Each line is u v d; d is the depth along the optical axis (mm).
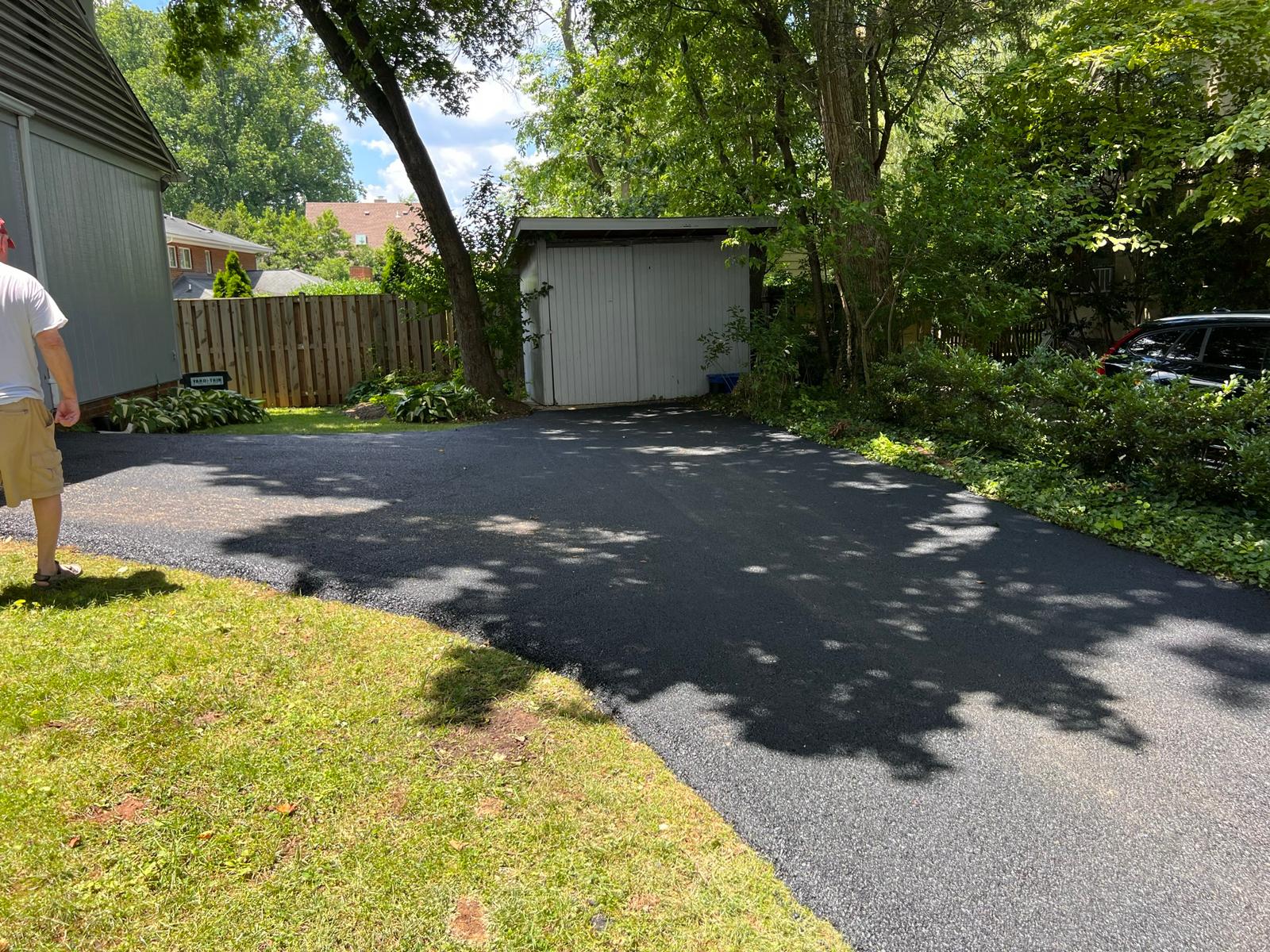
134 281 10594
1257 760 3010
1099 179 12625
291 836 2369
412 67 11781
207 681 3178
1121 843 2551
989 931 2203
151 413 9219
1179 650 3916
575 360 13430
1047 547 5473
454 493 6566
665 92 16266
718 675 3600
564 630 3996
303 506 5875
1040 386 7387
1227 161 9656
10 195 7633
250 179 66375
